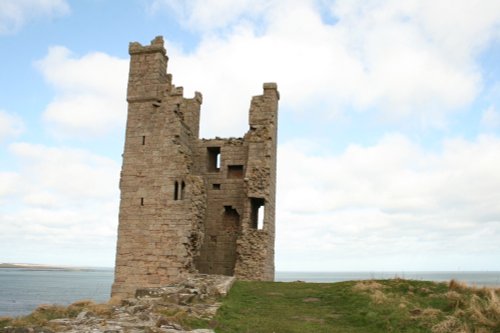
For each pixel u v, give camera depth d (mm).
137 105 38219
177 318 18953
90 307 21781
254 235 37281
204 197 37594
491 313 19109
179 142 36844
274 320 20828
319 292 27297
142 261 35469
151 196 36406
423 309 20938
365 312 21594
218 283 28672
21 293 99062
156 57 38438
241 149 41406
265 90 40656
